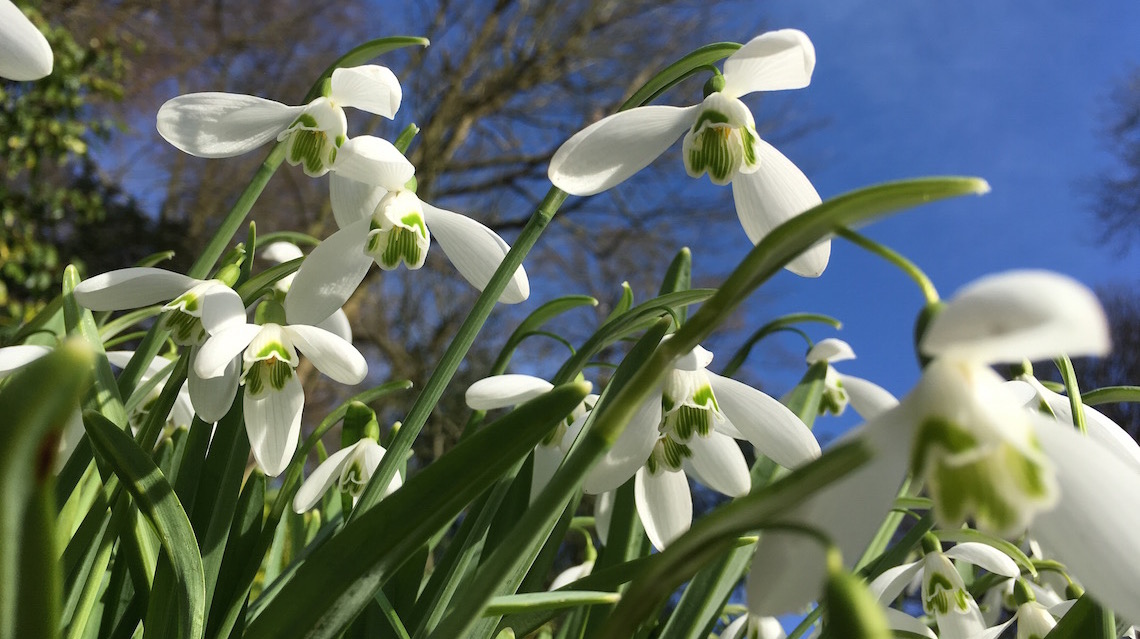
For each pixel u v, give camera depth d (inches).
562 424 6.4
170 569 4.5
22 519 1.8
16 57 3.9
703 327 2.4
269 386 5.4
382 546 3.2
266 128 5.8
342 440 6.7
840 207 2.3
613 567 5.1
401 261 5.9
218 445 5.4
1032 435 2.3
